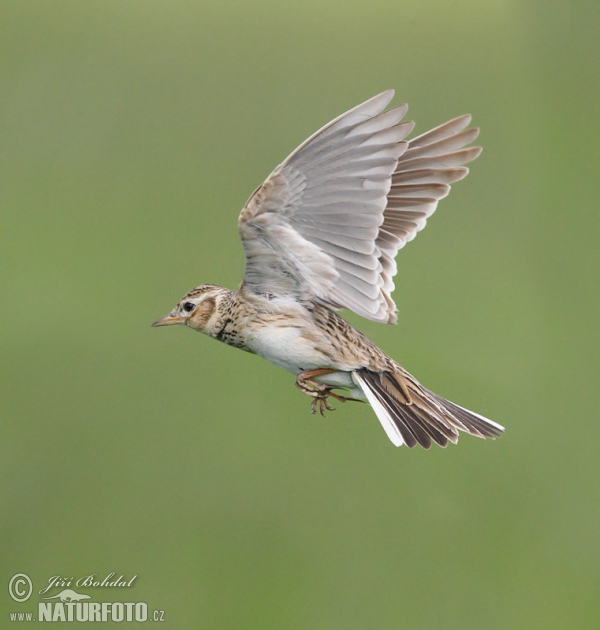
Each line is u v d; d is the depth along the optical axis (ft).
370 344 29.86
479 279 46.60
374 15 53.72
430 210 29.71
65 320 45.44
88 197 48.98
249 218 27.68
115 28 52.37
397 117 25.96
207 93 50.39
